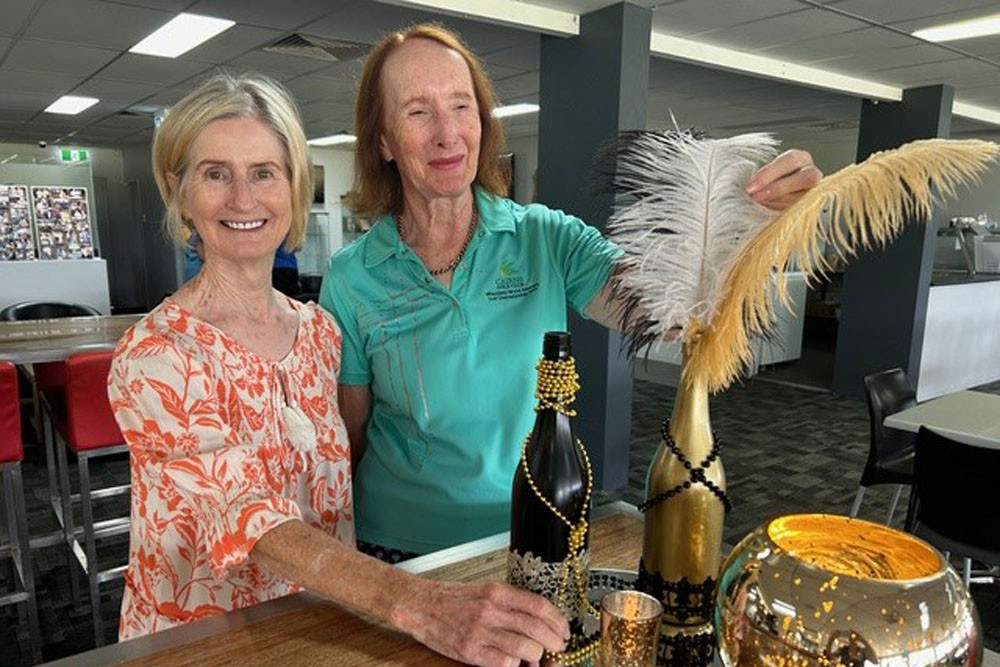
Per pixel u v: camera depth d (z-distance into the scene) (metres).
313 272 10.95
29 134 9.18
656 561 0.65
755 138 0.63
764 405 5.58
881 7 3.44
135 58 4.68
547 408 0.65
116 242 12.07
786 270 0.56
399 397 1.05
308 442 0.96
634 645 0.58
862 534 0.57
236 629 0.66
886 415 2.82
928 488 2.07
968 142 0.54
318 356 1.01
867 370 5.73
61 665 0.60
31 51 4.46
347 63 4.79
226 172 0.86
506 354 1.05
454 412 1.04
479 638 0.59
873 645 0.44
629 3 3.40
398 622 0.63
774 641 0.47
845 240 0.55
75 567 2.50
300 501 0.97
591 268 1.02
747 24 3.76
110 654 0.62
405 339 1.05
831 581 0.47
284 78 5.32
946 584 0.48
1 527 2.70
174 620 0.85
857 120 7.16
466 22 3.62
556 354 0.65
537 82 5.45
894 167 0.53
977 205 7.87
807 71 4.88
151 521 0.83
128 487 2.86
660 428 0.68
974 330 6.25
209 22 3.78
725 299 0.59
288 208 0.92
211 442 0.81
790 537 0.57
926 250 5.37
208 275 0.92
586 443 3.76
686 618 0.65
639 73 3.51
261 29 3.91
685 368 0.64
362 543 1.12
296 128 0.93
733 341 0.59
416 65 0.95
